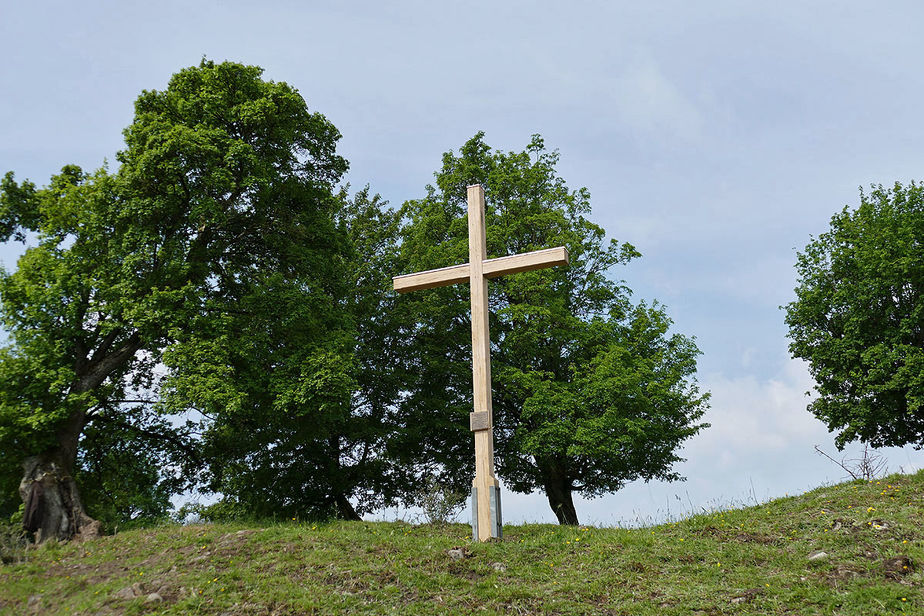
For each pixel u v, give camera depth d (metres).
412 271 24.28
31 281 16.78
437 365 22.61
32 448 15.80
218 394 15.52
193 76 18.98
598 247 24.36
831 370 26.17
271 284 18.67
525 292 22.33
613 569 10.16
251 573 10.88
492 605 9.43
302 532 12.76
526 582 10.12
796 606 8.43
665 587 9.37
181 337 16.50
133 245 16.95
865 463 13.12
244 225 19.42
